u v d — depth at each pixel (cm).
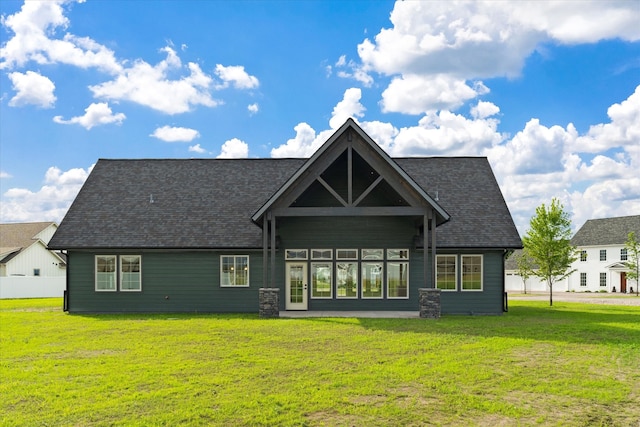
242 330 1478
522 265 5356
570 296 4512
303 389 818
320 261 2139
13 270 4381
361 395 790
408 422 675
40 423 669
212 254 2127
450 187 2350
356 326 1569
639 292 5028
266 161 2536
